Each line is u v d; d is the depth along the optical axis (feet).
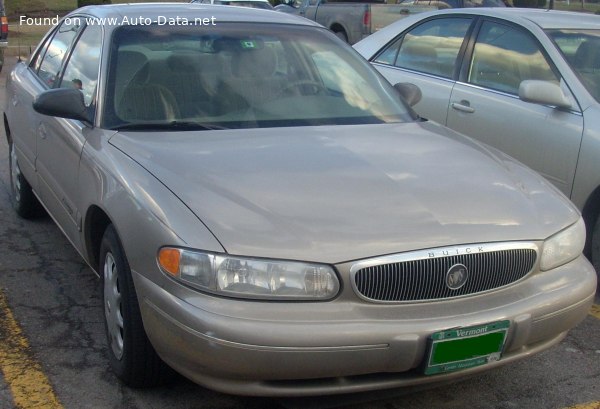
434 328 9.12
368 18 47.52
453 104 18.69
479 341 9.48
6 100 19.03
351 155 11.32
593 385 11.80
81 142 12.42
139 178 10.40
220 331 8.71
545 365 12.39
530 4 81.15
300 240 9.11
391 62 21.36
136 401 10.78
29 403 10.68
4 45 44.19
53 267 15.74
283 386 9.04
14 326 13.03
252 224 9.27
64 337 12.68
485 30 18.86
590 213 15.52
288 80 13.64
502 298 9.85
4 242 17.08
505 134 17.25
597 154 15.10
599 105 15.71
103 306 11.61
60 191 13.70
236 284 8.91
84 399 10.82
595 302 15.08
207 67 13.33
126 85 12.74
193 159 10.78
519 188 11.14
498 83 18.03
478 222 9.92
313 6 52.54
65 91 12.40
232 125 12.34
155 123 12.24
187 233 9.20
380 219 9.58
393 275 9.18
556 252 10.44
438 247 9.39
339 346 8.79
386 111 13.87
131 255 9.91
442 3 46.44
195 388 11.12
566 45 17.31
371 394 9.85
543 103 15.94
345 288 9.02
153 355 10.40
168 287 9.26
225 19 14.65
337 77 14.24
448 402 11.12
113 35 13.52
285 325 8.74
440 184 10.67
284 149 11.37
